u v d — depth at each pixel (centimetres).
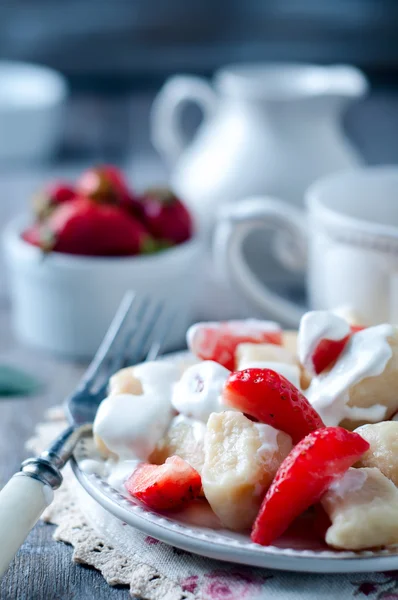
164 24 133
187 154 78
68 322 60
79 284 58
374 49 135
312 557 40
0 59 133
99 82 134
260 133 70
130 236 60
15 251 60
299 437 43
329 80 73
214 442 42
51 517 46
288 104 68
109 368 53
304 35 134
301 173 69
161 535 41
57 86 105
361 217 61
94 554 43
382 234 53
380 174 61
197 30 134
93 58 134
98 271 58
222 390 44
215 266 74
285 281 69
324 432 41
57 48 133
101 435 44
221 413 43
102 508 45
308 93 68
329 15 133
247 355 46
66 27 132
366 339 44
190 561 42
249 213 59
